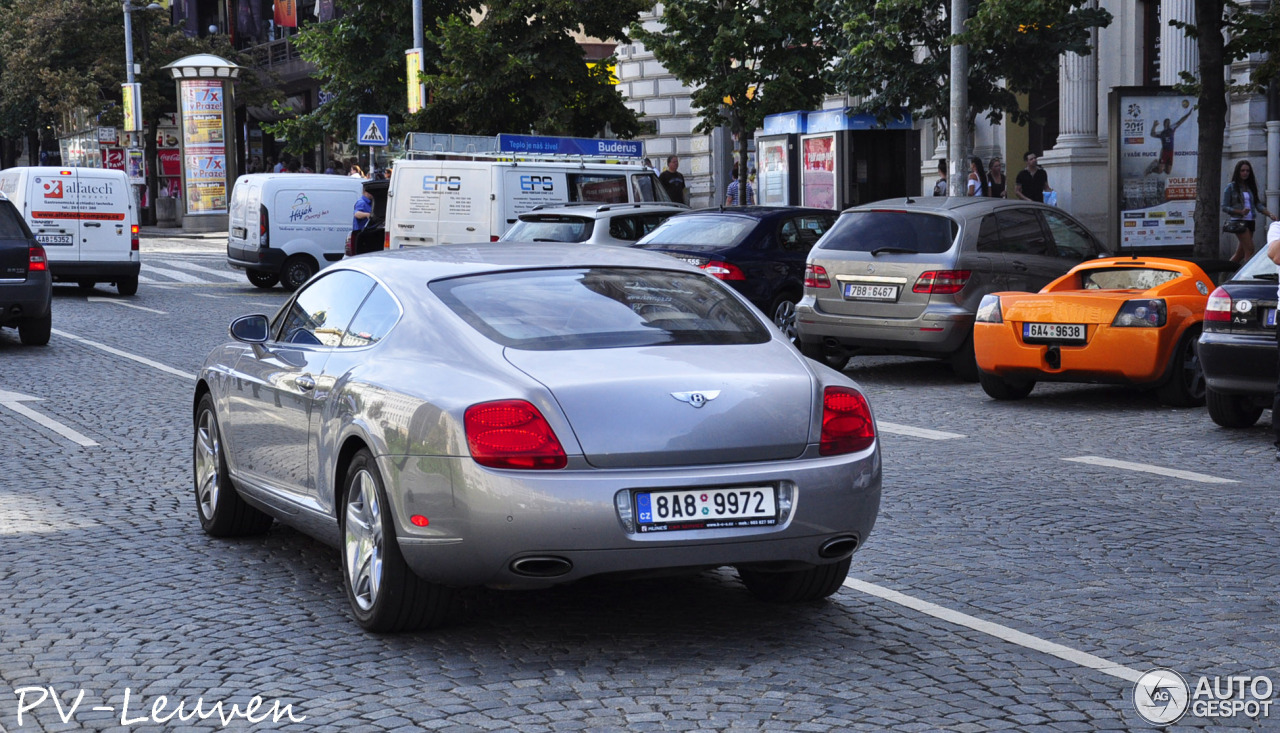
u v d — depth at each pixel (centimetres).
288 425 764
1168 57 3000
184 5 7569
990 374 1498
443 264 732
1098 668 612
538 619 697
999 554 821
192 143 5569
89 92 6238
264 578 783
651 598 737
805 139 3103
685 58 3159
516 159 2609
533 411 614
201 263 3903
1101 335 1416
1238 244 2594
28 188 2795
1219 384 1250
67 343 2030
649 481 615
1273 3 2242
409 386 651
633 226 2062
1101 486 1027
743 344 687
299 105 6812
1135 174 2262
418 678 605
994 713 556
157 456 1170
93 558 830
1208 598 723
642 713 558
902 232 1652
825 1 3020
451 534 617
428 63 4091
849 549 659
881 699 573
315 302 796
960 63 2447
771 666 619
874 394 1574
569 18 3647
